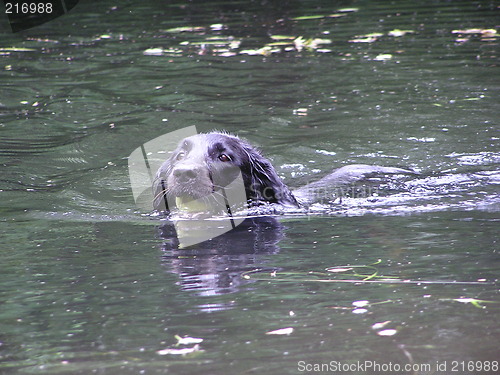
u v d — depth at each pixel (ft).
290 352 38.93
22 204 76.02
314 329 41.70
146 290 48.88
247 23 175.32
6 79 130.82
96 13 191.11
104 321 43.68
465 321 42.06
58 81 129.39
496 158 89.45
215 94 119.44
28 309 45.88
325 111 109.81
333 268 52.60
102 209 74.49
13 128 104.73
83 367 37.91
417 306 44.57
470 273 50.08
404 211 70.28
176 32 167.63
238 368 37.29
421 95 116.06
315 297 46.70
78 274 52.80
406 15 177.68
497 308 43.73
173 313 44.57
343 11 185.47
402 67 132.67
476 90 117.39
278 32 164.86
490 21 166.61
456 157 90.27
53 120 108.17
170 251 58.65
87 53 149.89
